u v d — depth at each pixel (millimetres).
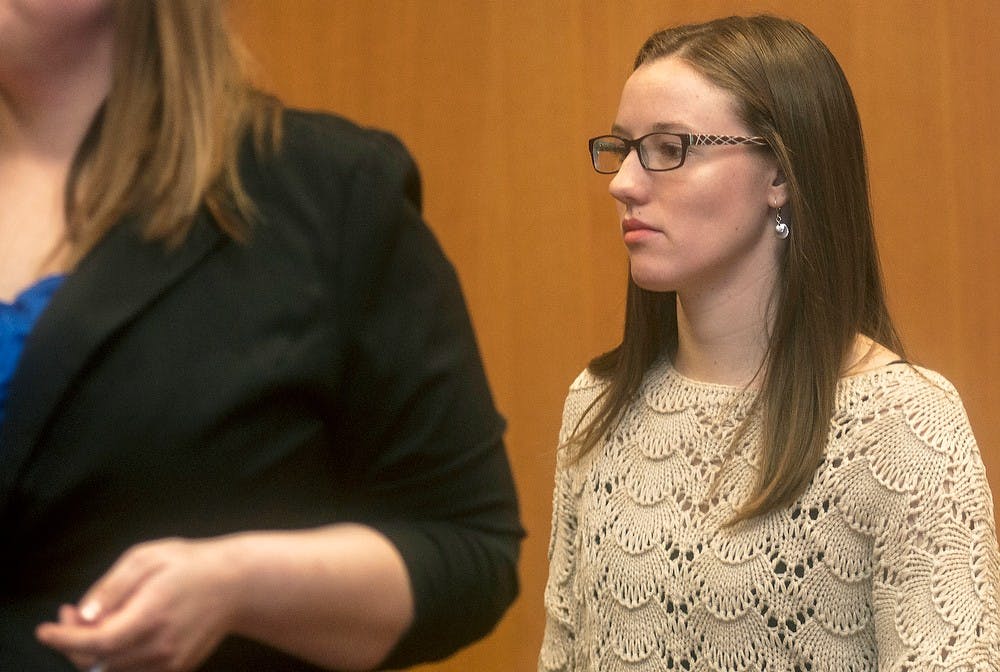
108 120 2322
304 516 2393
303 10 9586
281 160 2402
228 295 2285
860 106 8828
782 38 5160
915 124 8820
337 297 2381
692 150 4988
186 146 2293
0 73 2342
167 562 1946
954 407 4812
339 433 2465
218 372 2236
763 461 4840
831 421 4848
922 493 4664
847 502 4750
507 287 9273
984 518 4664
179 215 2248
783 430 4848
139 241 2254
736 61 5055
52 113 2398
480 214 9336
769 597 4773
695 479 5055
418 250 2504
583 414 5605
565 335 9156
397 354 2443
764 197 5066
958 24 8773
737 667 4824
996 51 8773
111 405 2180
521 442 9219
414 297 2480
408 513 2516
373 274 2414
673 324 5500
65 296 2189
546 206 9203
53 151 2406
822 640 4750
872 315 5301
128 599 1921
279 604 2080
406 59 9461
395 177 2469
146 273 2236
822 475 4785
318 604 2133
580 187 9125
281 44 9609
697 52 5117
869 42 8820
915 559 4625
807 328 4977
